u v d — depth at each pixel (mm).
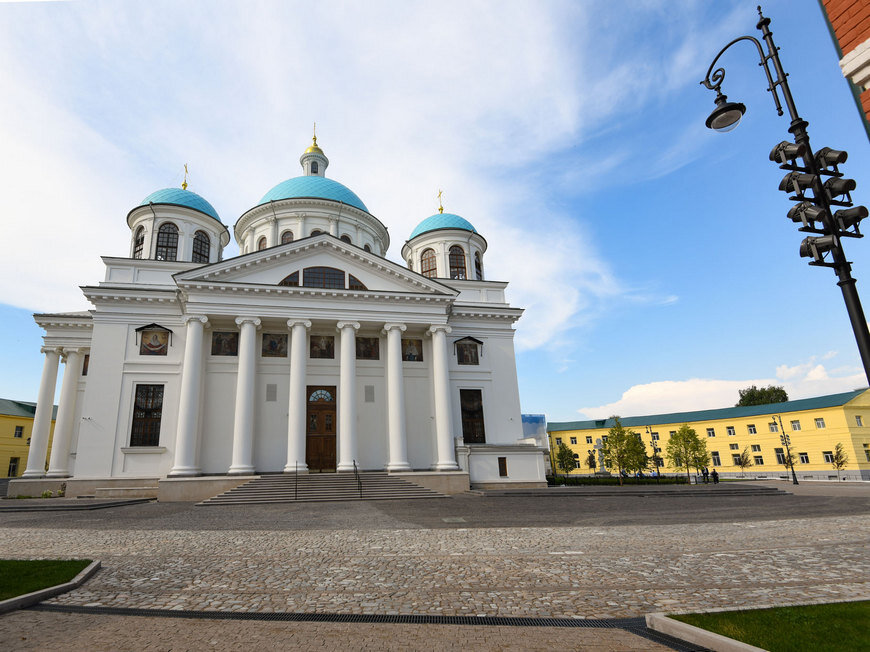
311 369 33062
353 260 33406
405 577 9609
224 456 30531
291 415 29594
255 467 30688
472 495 27750
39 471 35156
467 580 9344
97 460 29469
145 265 34062
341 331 32062
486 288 39938
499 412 36188
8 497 30734
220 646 6223
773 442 63219
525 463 33031
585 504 22953
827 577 9281
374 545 13070
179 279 29891
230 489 26891
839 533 14672
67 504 23219
